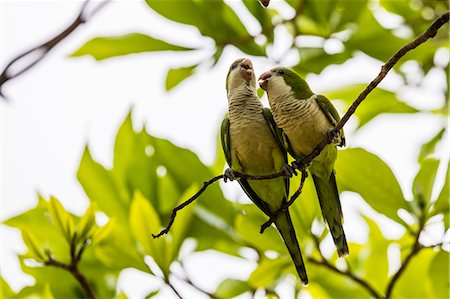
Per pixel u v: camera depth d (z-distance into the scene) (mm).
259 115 9680
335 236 9617
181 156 11008
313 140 9438
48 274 10906
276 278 10344
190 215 10406
